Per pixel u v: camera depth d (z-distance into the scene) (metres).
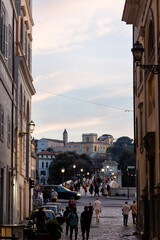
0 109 26.59
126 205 35.16
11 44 32.28
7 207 30.00
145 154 26.25
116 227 34.19
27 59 41.62
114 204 55.12
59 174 140.50
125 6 29.55
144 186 26.75
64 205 51.00
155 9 21.48
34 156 63.12
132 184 108.88
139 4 27.52
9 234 17.17
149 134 22.20
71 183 78.50
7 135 29.92
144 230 25.66
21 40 37.28
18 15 36.88
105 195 67.00
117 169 126.50
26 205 41.88
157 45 20.98
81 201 58.16
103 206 52.50
